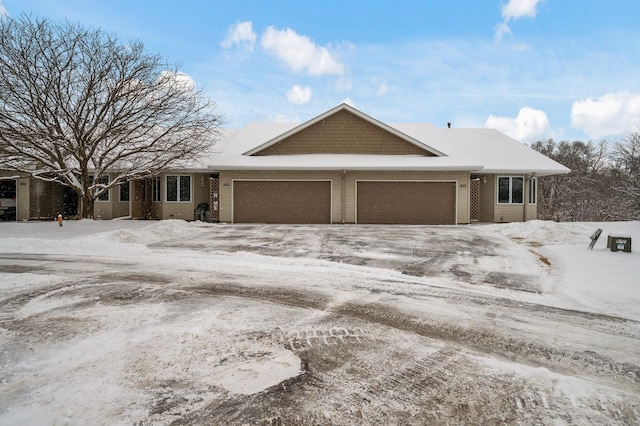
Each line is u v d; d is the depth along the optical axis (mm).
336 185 17578
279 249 9984
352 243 11000
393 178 17453
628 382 3170
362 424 2580
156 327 4234
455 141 22000
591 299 5559
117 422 2561
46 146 14891
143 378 3141
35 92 13867
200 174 19750
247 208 17703
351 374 3252
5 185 20172
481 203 19672
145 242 11156
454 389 3027
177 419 2605
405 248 10195
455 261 8547
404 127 23344
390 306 5090
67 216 22031
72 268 7270
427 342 3938
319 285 6117
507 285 6539
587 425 2578
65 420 2572
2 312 4746
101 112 14383
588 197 34250
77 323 4363
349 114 18656
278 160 17953
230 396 2895
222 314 4676
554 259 8727
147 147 15367
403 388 3039
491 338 4059
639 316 4867
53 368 3301
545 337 4105
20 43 13367
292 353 3635
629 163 25797
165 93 15516
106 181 20094
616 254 8672
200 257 8531
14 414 2635
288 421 2604
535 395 2947
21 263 7730
